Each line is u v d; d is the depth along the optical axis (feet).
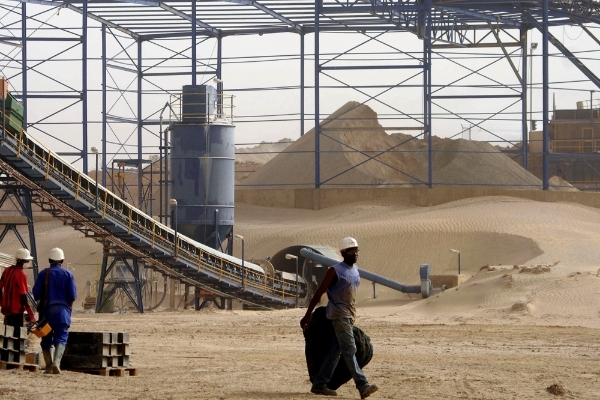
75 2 416.67
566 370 112.06
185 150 322.96
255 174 625.82
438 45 467.11
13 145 224.74
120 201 262.67
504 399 81.30
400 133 631.56
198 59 481.05
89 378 88.58
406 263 385.70
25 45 431.43
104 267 280.72
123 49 472.03
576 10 433.89
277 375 98.48
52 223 502.38
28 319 98.99
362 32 458.91
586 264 323.78
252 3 415.44
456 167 563.07
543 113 441.27
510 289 244.01
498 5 429.79
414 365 116.57
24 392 75.77
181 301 343.67
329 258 329.93
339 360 82.89
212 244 323.37
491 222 402.52
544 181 451.12
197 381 90.58
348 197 472.03
